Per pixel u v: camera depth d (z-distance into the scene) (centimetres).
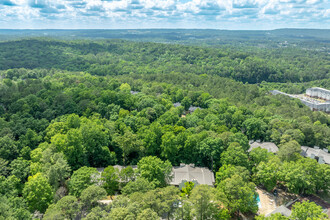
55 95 13025
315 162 6994
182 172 7756
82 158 8231
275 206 6706
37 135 9238
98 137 8644
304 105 18050
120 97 13212
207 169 8075
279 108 14388
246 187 5978
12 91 14012
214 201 5594
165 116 11056
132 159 8894
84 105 11838
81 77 18650
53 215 4838
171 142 8425
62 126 9444
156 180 6725
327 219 4959
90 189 5697
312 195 7131
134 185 6100
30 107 11288
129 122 10406
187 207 5422
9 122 9600
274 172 6981
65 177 7225
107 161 8538
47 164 7050
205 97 15475
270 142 9988
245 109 12750
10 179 6456
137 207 4897
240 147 7719
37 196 5900
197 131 9925
